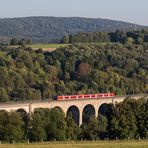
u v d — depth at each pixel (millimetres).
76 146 99250
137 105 135750
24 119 133125
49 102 180375
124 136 127812
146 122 131500
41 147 98125
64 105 185750
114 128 129000
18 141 121062
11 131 122750
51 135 126125
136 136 129625
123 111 133125
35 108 170750
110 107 138250
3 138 122562
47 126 126562
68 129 128625
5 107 163875
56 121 128875
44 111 146875
